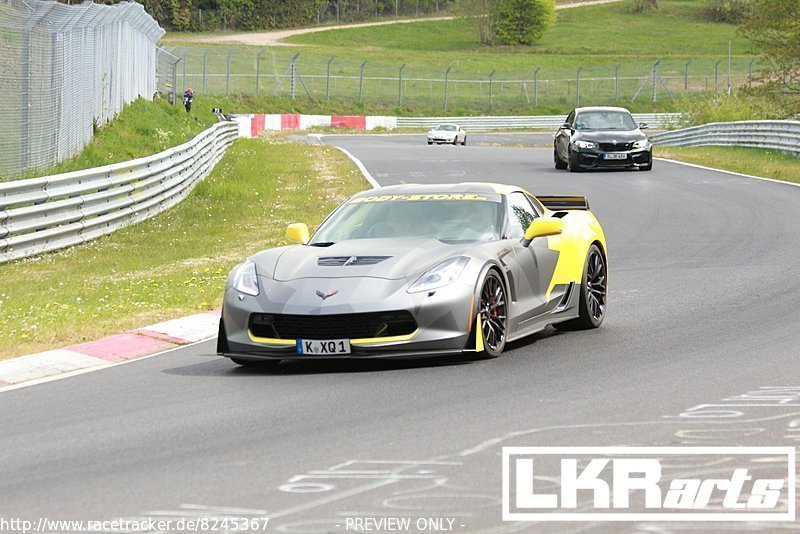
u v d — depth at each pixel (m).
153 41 111.31
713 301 29.12
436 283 21.00
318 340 20.69
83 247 46.53
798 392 18.25
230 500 12.91
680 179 71.31
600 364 21.22
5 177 49.03
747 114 126.25
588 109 81.44
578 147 77.00
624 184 68.25
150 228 52.84
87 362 23.58
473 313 21.14
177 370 22.33
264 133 160.50
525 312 23.17
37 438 16.72
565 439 15.31
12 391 20.77
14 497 13.45
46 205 43.91
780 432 15.54
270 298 21.20
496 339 22.19
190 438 16.22
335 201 62.41
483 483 13.27
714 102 130.38
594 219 27.12
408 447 15.10
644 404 17.53
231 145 105.75
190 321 28.08
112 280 37.94
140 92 100.81
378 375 20.69
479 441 15.30
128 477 14.12
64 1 112.44
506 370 20.77
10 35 50.31
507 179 72.38
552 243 24.64
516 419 16.62
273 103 198.00
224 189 67.56
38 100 53.62
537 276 23.78
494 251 22.41
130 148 73.31
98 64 74.38
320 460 14.57
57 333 26.38
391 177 75.31
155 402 19.11
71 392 20.41
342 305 20.58
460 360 21.95
